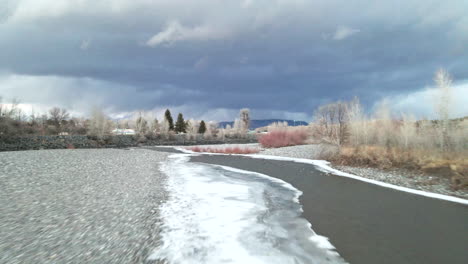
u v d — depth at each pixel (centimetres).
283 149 3388
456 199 1001
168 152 3656
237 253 522
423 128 1884
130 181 1270
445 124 1659
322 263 493
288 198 1028
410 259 516
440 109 1691
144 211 784
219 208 835
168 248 532
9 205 830
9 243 540
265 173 1681
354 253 541
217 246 551
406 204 941
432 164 1420
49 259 470
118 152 3391
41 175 1409
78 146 4547
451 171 1293
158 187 1138
